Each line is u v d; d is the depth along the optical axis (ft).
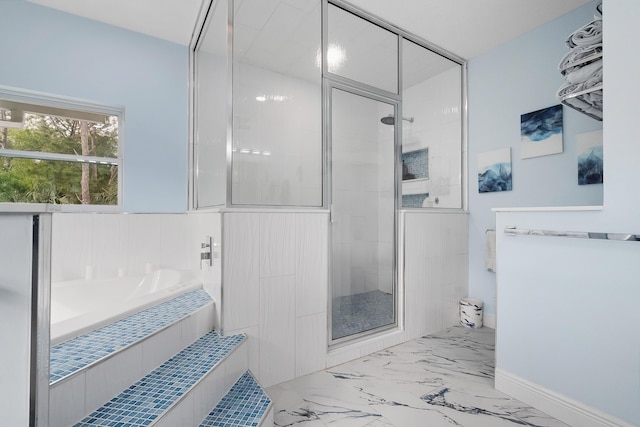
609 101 4.38
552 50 7.88
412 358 7.09
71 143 7.50
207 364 4.50
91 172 7.68
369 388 5.79
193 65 8.55
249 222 5.72
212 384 4.39
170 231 8.18
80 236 7.16
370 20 7.77
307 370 6.35
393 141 8.25
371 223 7.75
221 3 6.24
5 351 1.94
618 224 4.24
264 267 5.87
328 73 7.11
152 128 8.05
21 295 2.00
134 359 3.98
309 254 6.45
